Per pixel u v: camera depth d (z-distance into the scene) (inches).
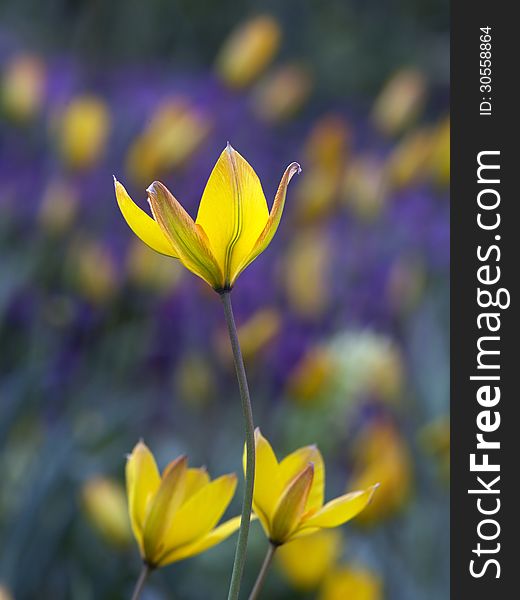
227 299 29.0
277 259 92.1
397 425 62.5
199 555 54.3
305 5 244.1
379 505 49.5
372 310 77.7
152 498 31.0
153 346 73.2
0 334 71.8
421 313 73.7
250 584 53.9
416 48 241.8
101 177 87.1
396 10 249.0
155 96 161.8
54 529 49.5
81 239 74.9
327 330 76.6
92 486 45.3
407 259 82.4
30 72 84.3
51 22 174.1
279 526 30.3
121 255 80.0
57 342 68.5
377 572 53.1
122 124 116.5
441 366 67.7
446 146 77.5
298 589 52.8
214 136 126.6
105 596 47.5
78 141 74.2
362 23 247.9
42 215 73.7
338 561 54.5
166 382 73.2
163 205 28.9
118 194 29.5
